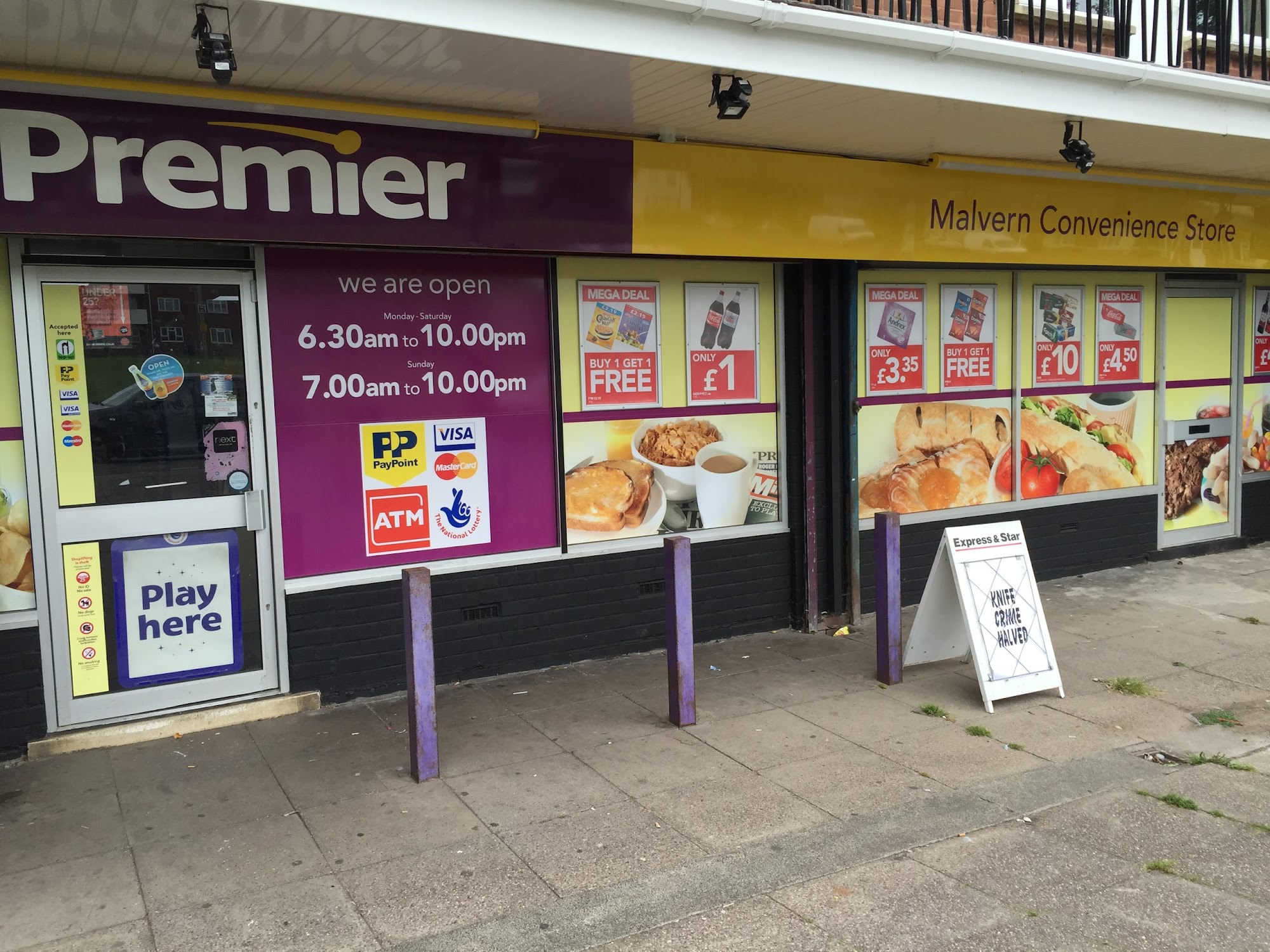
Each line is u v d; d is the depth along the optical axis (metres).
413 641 4.26
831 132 5.70
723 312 6.36
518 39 3.91
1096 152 6.69
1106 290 8.07
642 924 3.24
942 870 3.58
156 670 4.86
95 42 3.85
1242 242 8.21
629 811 4.04
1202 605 7.29
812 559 6.61
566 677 5.76
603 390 5.98
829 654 6.20
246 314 4.93
